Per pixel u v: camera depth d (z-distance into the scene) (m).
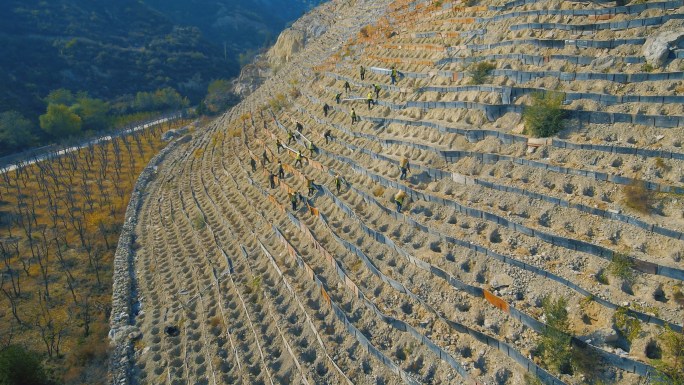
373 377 15.70
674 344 11.75
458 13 30.23
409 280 17.62
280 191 28.44
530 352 13.48
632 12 19.80
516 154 18.80
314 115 34.00
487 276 15.99
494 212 17.33
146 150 58.47
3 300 28.64
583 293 13.84
